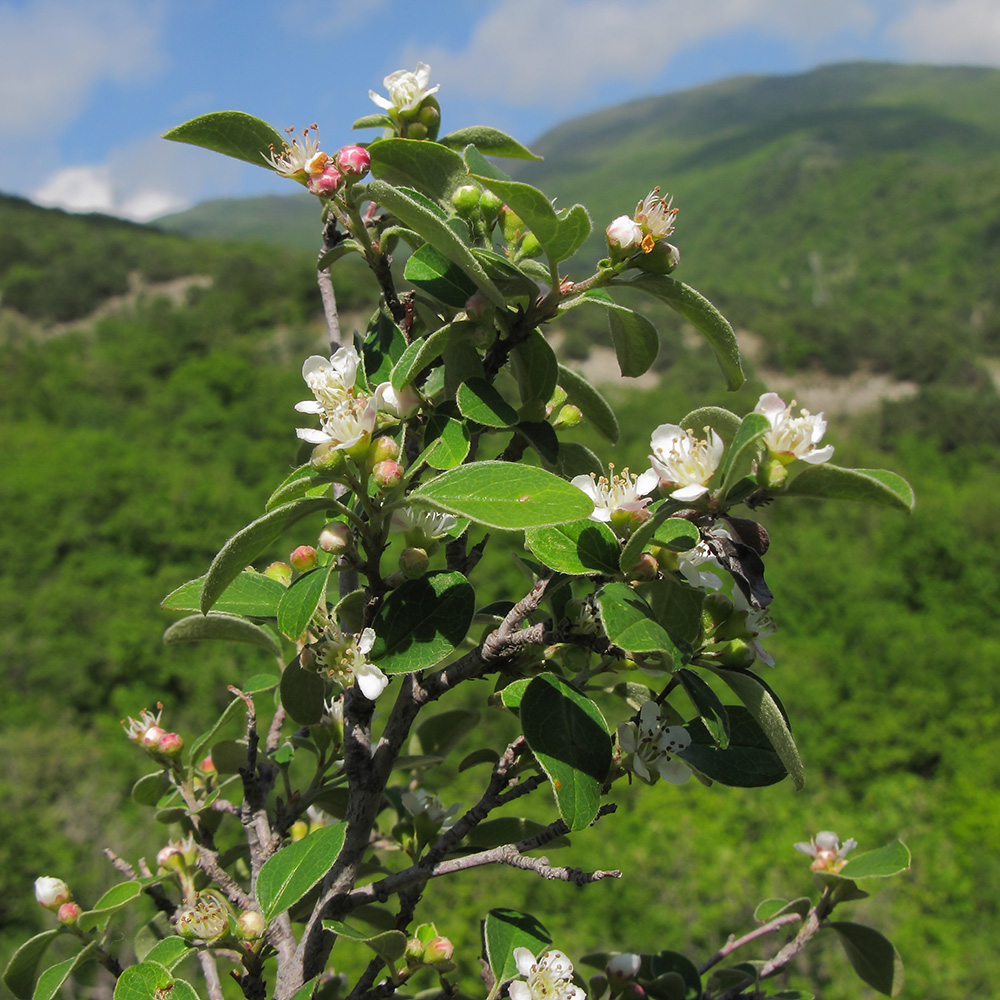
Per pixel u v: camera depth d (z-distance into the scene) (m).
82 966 2.32
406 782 2.88
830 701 26.00
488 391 1.63
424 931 1.65
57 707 24.98
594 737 1.47
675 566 1.53
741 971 2.34
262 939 1.64
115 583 30.30
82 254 67.00
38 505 31.88
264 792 2.05
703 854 15.44
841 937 2.26
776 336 68.75
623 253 1.59
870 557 35.88
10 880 13.99
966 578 33.53
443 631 1.53
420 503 1.30
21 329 59.34
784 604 32.59
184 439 40.91
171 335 53.59
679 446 1.44
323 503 1.36
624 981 1.92
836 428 55.50
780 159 176.75
